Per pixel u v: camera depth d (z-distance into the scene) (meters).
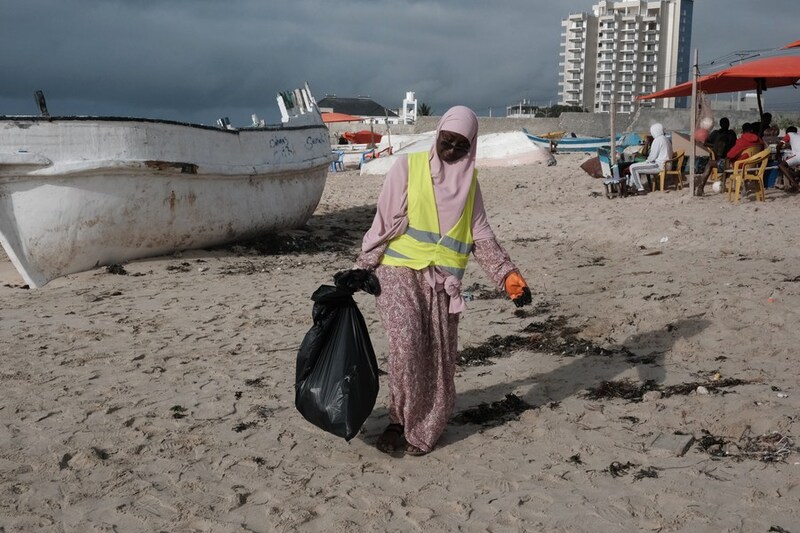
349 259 12.58
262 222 13.43
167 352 6.70
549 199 19.44
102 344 7.01
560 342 6.46
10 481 4.13
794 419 4.33
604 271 9.46
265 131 13.39
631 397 5.06
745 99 57.91
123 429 4.88
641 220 13.18
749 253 9.95
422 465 4.21
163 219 11.48
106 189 10.66
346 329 4.25
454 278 4.23
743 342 5.88
